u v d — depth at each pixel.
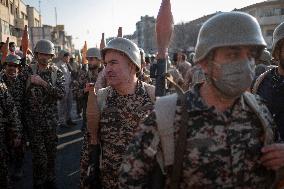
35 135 4.76
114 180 2.64
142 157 1.58
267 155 1.52
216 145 1.49
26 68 4.94
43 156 4.77
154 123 1.55
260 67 4.59
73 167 6.22
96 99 2.64
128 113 2.67
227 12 1.52
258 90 2.77
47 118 4.84
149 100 2.73
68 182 5.51
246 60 1.47
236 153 1.50
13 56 5.44
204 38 1.50
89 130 2.65
